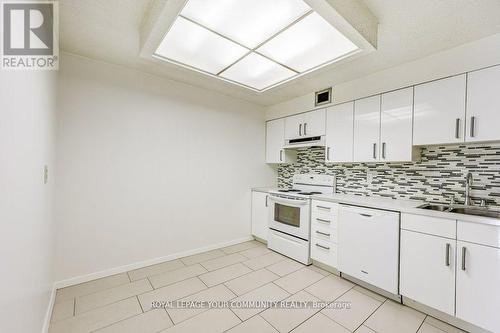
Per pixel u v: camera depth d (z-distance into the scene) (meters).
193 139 2.92
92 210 2.22
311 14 1.44
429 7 1.44
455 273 1.63
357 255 2.19
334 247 2.41
